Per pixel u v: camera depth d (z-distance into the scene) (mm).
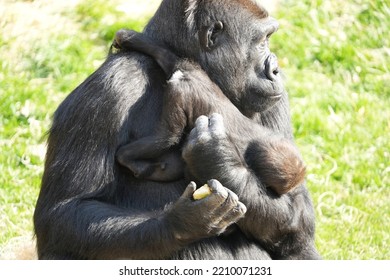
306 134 27375
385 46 32094
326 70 30438
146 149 14766
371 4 33375
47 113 26203
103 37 29734
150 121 15148
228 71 15578
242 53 15586
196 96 14773
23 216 22109
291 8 32438
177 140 14805
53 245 14945
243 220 14977
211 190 13766
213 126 14453
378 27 32625
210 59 15508
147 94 15234
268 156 14953
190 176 14922
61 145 15156
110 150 14906
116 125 14883
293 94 28766
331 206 24391
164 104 14773
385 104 29625
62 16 30234
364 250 22516
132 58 15438
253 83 15680
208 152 14406
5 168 24031
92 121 14938
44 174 15445
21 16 29828
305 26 31766
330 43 31359
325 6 32906
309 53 30828
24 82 27422
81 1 30844
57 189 14992
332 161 26391
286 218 15203
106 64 15469
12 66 28172
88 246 14562
